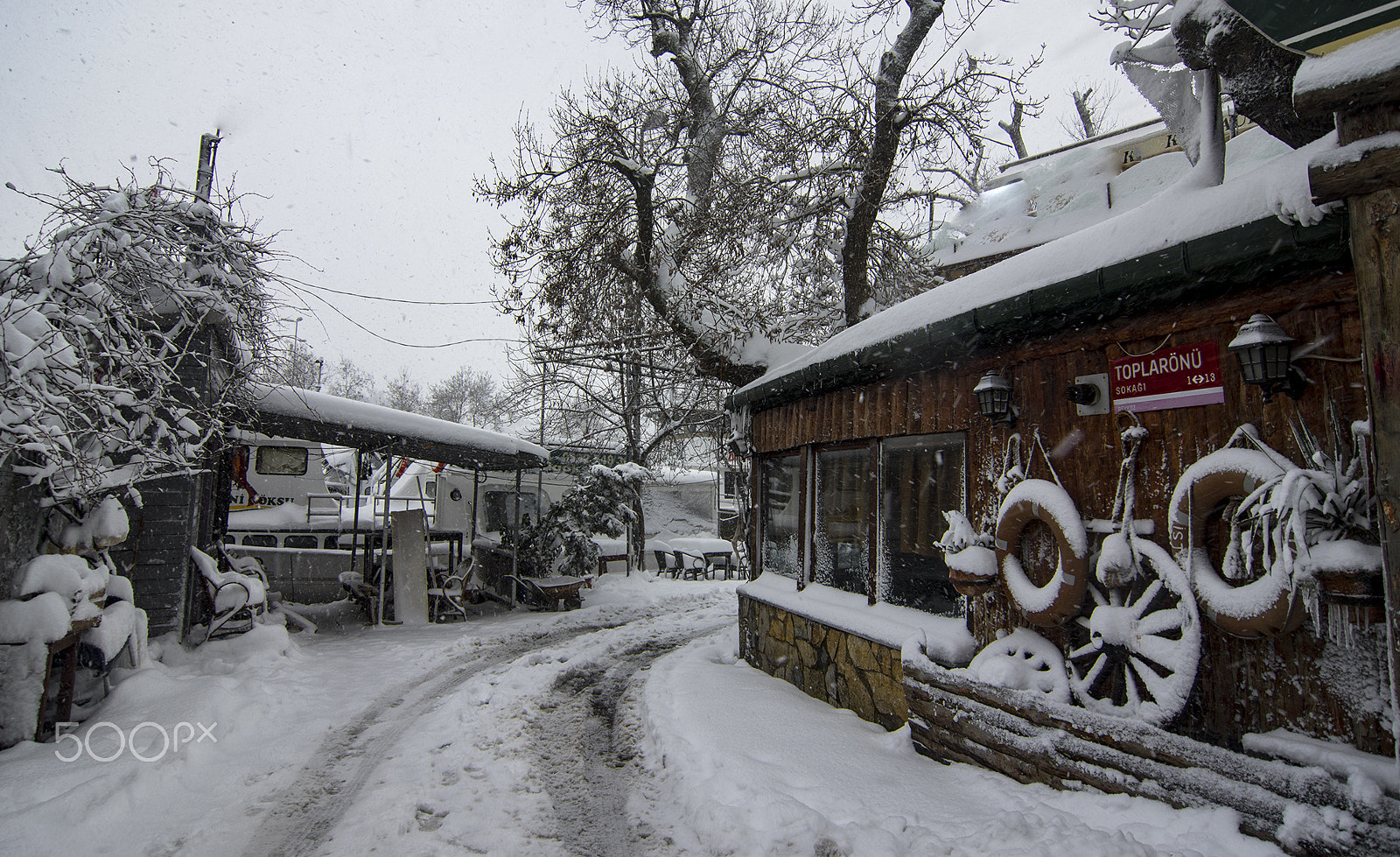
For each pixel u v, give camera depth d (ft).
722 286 31.22
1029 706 11.61
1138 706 10.41
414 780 13.93
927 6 26.78
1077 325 11.95
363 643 28.89
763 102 32.04
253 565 30.91
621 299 33.94
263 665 22.33
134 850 10.79
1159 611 10.33
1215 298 9.97
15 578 14.93
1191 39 9.76
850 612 17.52
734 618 35.47
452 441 35.06
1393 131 7.00
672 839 11.64
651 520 79.20
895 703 15.35
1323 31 7.30
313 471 50.26
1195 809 9.26
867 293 30.42
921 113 28.55
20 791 11.43
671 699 18.62
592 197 32.48
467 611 38.55
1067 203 32.76
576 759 15.51
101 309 17.42
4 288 16.70
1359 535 8.13
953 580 13.62
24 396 14.07
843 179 30.30
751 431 26.32
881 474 17.46
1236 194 9.16
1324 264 8.60
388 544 40.27
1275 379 8.79
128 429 17.92
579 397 63.41
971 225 36.37
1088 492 11.93
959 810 11.04
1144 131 34.42
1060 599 11.54
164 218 19.35
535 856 11.05
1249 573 9.01
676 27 34.94
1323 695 8.75
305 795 13.33
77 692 17.38
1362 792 7.72
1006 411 13.29
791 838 10.66
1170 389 10.67
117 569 22.33
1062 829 9.57
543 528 42.60
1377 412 7.00
